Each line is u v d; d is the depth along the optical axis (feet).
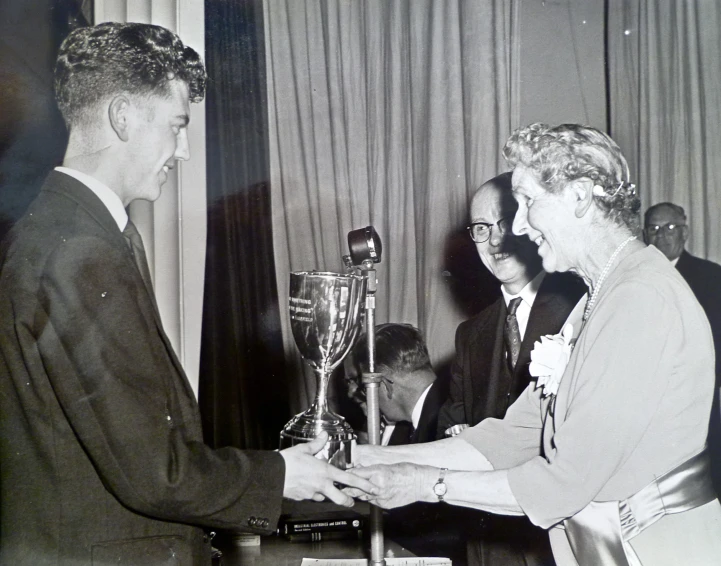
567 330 4.22
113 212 3.54
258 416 9.32
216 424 8.93
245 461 3.50
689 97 10.14
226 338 9.00
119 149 3.57
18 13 4.65
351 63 10.94
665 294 3.69
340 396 8.99
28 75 4.58
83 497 3.25
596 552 3.87
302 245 10.54
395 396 7.07
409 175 10.90
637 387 3.59
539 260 6.37
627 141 10.23
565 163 3.85
